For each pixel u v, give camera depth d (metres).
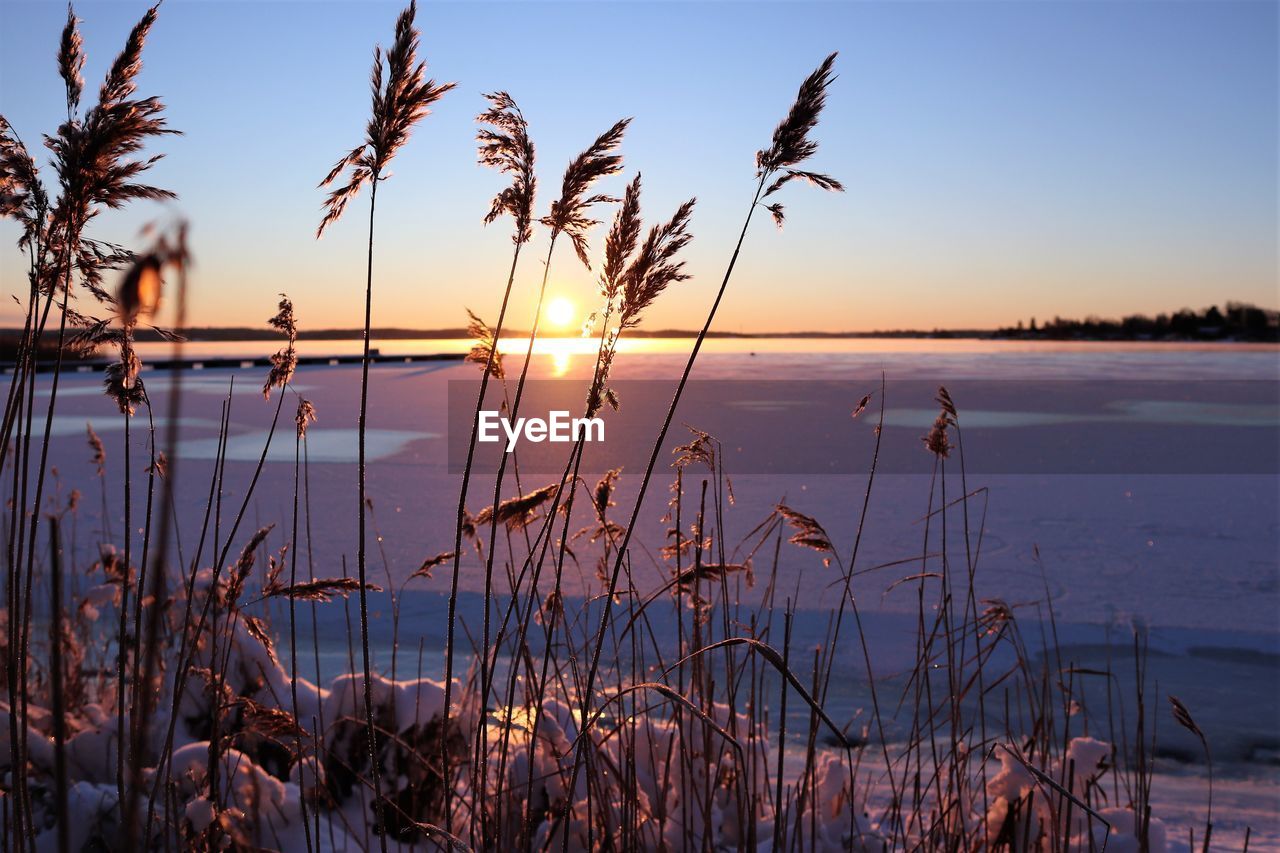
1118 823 2.78
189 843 1.95
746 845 2.39
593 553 7.64
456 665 5.39
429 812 2.60
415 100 1.57
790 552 9.11
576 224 1.76
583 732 1.75
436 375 53.94
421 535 9.73
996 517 11.49
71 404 30.33
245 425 24.00
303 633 6.19
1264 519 11.51
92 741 2.52
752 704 2.75
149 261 0.39
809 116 1.59
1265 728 5.12
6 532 1.98
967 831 2.92
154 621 0.61
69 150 1.65
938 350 129.75
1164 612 7.40
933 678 5.66
